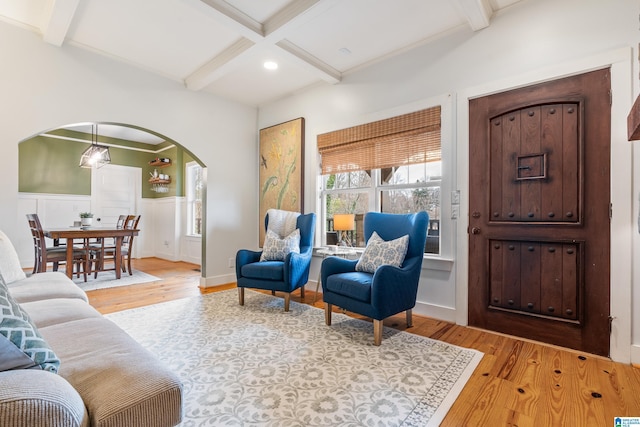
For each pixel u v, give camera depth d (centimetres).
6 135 265
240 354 209
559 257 223
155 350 215
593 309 209
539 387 170
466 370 188
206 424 139
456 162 272
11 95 268
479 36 260
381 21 264
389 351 214
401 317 290
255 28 265
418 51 298
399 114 310
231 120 439
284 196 422
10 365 77
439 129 285
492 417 145
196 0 228
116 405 82
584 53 213
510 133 245
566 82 221
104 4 243
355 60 330
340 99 363
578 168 215
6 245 215
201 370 187
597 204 208
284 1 243
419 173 311
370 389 167
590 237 211
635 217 196
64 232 413
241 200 450
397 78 313
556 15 224
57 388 72
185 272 516
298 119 404
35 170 566
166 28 277
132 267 567
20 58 272
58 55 293
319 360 200
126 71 338
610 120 204
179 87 384
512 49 243
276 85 395
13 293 181
